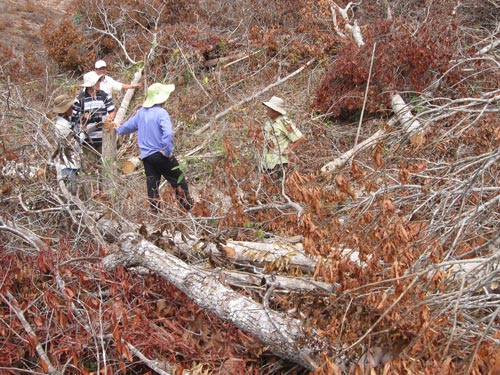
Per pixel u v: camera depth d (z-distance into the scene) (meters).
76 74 12.80
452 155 5.39
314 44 10.36
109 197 5.20
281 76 10.12
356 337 3.16
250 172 5.60
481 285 3.00
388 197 3.97
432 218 3.99
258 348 3.54
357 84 8.06
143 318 3.64
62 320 3.38
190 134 8.30
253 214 5.31
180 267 3.99
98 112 6.34
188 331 3.71
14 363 3.62
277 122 6.13
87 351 3.66
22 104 5.80
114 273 4.15
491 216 4.08
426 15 9.55
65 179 5.19
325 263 3.46
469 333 3.18
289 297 3.68
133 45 12.07
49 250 4.28
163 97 5.93
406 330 3.01
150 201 5.63
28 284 4.10
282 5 11.30
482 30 9.73
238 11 11.87
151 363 3.38
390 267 3.38
